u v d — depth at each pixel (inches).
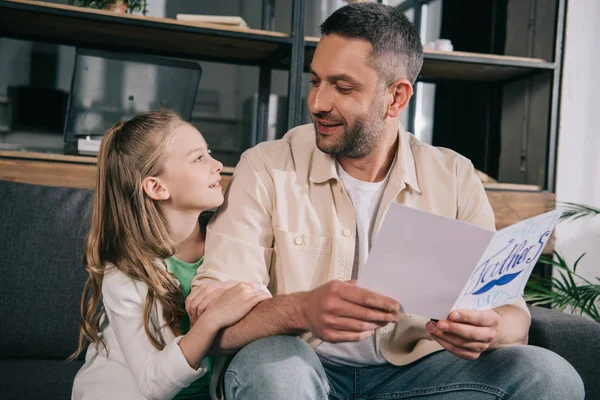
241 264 44.4
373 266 34.8
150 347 42.0
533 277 88.6
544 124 94.9
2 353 56.7
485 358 43.8
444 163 51.0
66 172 77.0
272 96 101.7
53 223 60.0
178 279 47.4
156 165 46.6
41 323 57.1
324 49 45.5
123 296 43.4
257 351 37.7
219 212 47.6
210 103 99.8
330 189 48.1
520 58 92.2
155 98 90.8
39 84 93.7
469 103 108.7
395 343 47.5
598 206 108.0
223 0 100.1
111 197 47.3
